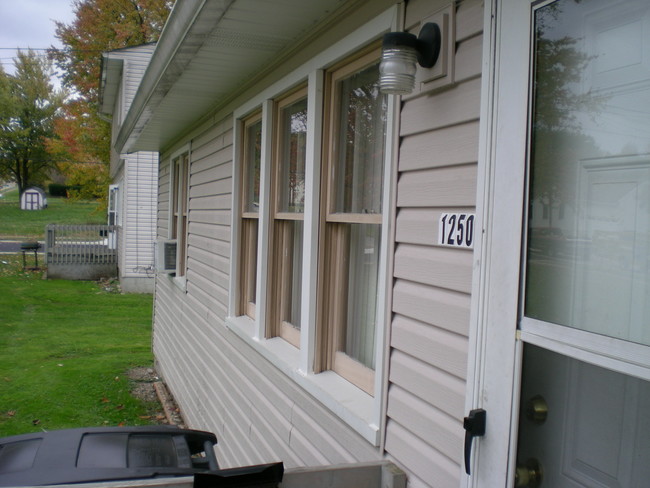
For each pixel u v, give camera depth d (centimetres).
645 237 130
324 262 299
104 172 2586
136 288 1596
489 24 171
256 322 390
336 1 258
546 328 150
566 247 148
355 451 251
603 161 140
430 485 198
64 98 4241
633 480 134
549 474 152
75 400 729
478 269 173
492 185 169
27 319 1240
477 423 168
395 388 222
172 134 700
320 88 296
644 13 131
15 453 234
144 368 903
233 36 311
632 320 132
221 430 486
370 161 269
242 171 454
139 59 1462
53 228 1781
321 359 301
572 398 147
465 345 185
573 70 147
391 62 193
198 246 599
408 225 216
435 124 201
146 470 227
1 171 4534
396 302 221
